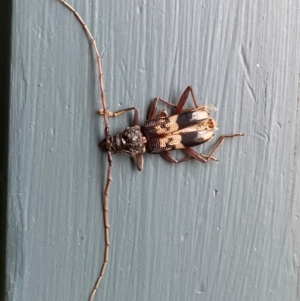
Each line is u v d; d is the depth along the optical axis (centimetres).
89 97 9
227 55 10
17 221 9
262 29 10
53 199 9
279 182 10
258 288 11
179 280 10
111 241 9
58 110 9
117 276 9
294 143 11
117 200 9
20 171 9
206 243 10
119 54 9
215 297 10
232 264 10
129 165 9
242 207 10
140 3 9
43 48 9
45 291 9
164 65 10
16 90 9
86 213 9
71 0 9
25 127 9
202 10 10
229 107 10
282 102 10
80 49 9
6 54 9
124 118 9
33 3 9
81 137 9
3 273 9
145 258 10
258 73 10
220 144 10
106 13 9
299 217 11
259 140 10
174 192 10
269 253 11
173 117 10
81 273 9
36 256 9
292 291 11
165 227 10
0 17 9
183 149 10
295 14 10
